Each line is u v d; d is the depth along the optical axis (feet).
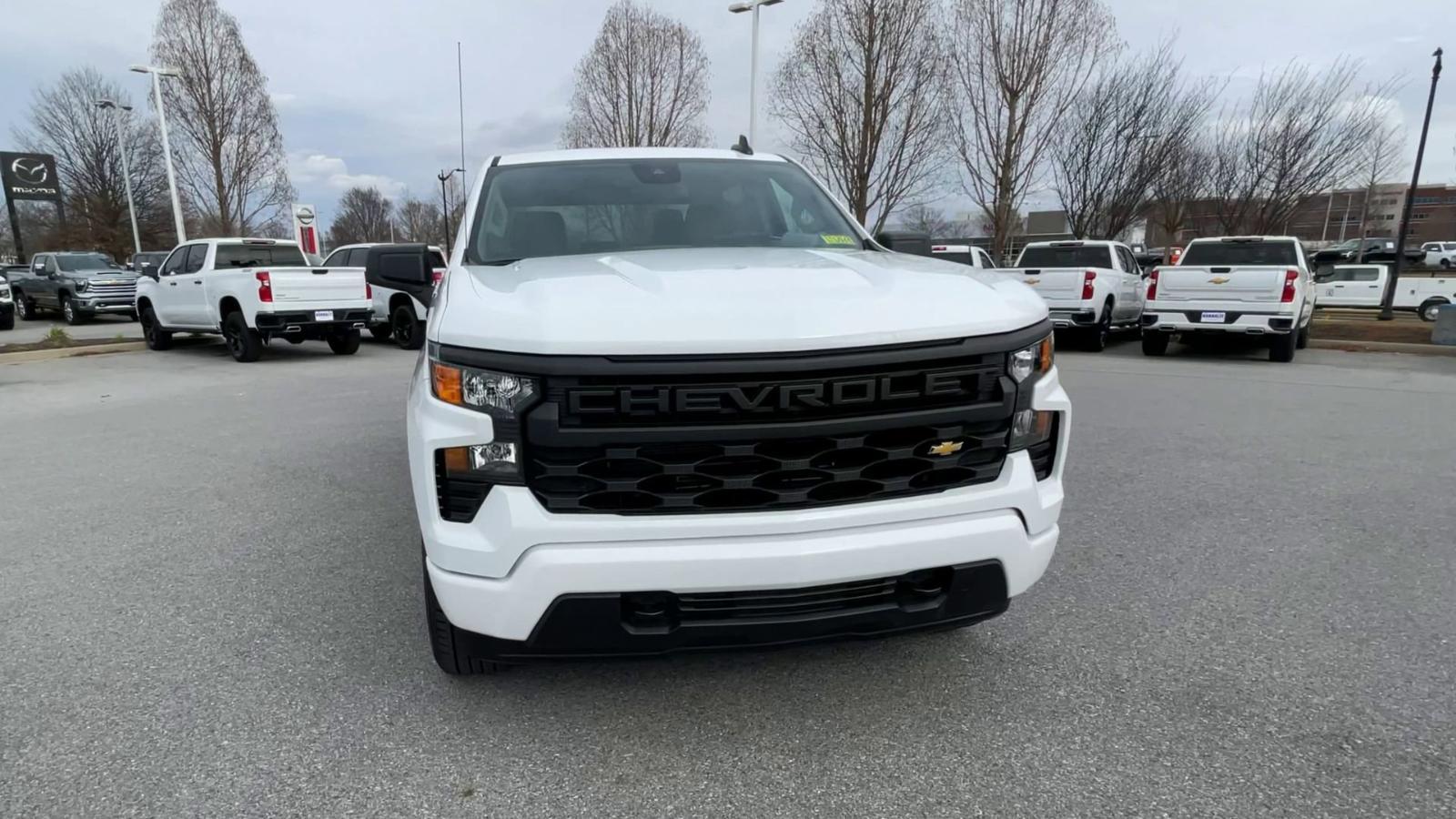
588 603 6.55
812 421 6.50
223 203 104.22
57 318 70.85
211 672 8.93
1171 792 6.96
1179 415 23.36
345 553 12.50
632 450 6.44
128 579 11.51
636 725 7.97
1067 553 12.37
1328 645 9.50
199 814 6.70
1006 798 6.91
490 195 11.16
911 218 95.55
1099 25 61.82
